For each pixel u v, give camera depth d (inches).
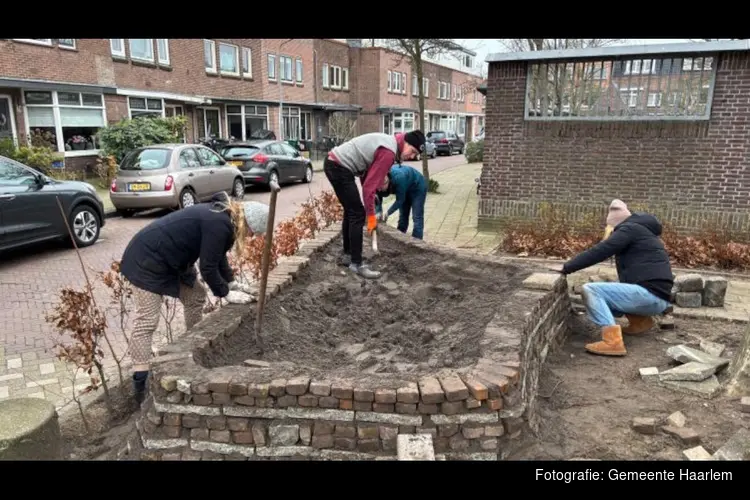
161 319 223.8
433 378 116.0
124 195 474.0
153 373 117.8
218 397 113.0
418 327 178.4
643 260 190.4
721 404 147.8
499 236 388.8
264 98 1162.6
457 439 112.6
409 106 1808.6
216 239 142.6
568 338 201.9
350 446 112.3
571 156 390.0
